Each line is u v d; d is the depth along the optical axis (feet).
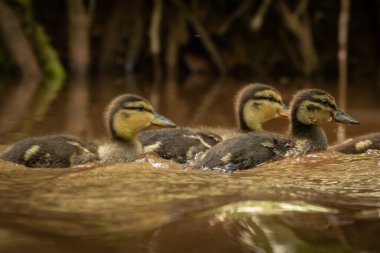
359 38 103.60
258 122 48.37
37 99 66.85
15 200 26.61
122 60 101.81
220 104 65.05
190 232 22.62
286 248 21.38
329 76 100.94
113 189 28.40
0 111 58.59
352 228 23.34
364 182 30.53
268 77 97.66
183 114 58.65
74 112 58.54
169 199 26.78
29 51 90.94
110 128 43.21
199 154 42.83
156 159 39.88
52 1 98.89
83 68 96.22
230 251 21.13
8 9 90.48
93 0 97.55
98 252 20.83
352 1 103.09
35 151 38.24
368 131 51.31
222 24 103.91
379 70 102.83
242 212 24.84
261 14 97.50
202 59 103.30
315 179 31.35
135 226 23.18
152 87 80.28
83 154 39.78
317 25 104.63
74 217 24.25
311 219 24.21
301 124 44.55
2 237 22.16
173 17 102.32
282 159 38.40
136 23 101.81
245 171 34.32
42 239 21.98
